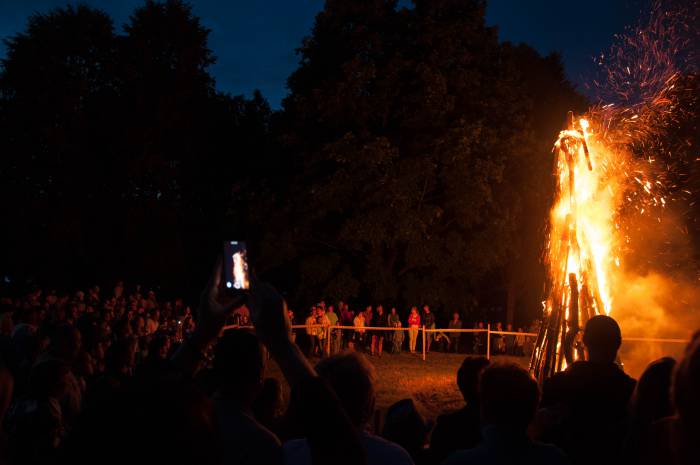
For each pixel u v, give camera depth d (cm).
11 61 3109
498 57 3044
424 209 2717
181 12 3412
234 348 295
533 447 307
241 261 267
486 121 2877
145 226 3166
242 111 3606
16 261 2994
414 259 2766
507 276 3247
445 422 435
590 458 404
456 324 2798
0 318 1025
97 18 3212
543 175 2864
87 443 137
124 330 942
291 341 248
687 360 177
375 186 2678
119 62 3281
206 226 3450
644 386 330
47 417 509
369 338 2752
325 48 2950
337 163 2847
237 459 279
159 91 3281
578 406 415
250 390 299
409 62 2772
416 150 2820
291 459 313
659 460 274
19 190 2973
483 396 315
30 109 3036
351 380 304
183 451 138
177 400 143
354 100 2752
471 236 2891
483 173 2692
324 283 2952
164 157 3297
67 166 3038
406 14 2847
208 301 274
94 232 3125
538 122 3344
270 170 3155
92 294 1900
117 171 3142
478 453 305
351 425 207
